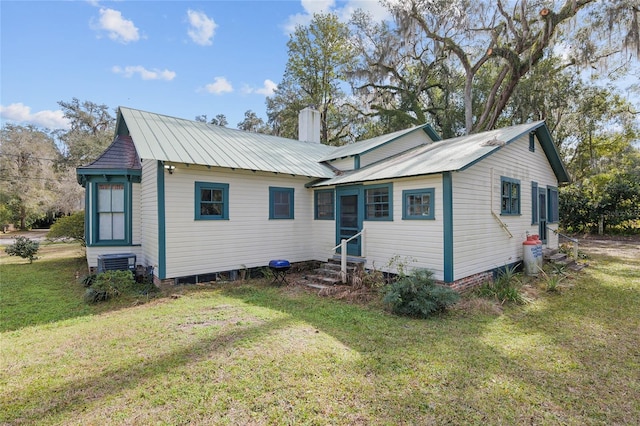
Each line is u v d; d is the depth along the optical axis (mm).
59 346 4609
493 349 4602
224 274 9055
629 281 8828
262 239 9781
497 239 9039
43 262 12664
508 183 9641
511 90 17828
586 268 10664
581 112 20938
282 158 10711
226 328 5277
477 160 7320
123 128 11961
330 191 10352
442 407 3217
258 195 9703
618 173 20438
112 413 3086
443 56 20859
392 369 3949
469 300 6969
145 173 9383
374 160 11273
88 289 7207
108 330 5215
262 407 3166
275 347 4520
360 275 8250
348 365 4020
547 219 12320
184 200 8336
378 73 21469
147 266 9094
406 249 8148
